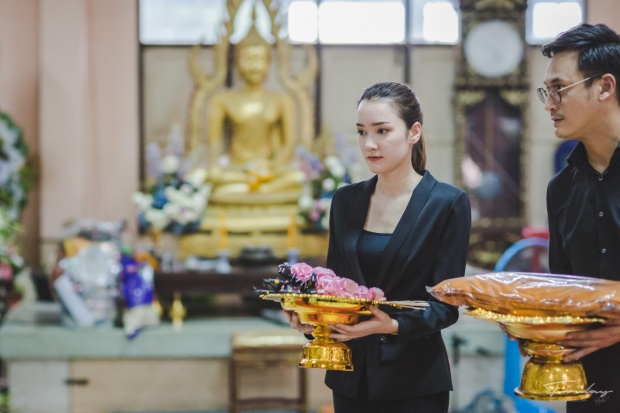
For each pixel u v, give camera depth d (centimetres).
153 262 729
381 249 267
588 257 264
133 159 859
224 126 848
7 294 710
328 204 768
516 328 241
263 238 801
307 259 754
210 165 831
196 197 764
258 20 866
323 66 882
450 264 262
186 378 668
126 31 861
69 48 835
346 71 884
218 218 804
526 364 248
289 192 811
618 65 248
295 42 877
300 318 252
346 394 268
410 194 271
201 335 666
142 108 870
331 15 884
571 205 270
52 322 696
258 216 804
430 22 884
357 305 243
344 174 780
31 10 851
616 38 251
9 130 788
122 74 860
